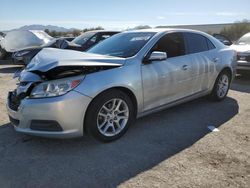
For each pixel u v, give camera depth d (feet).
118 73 13.24
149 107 14.89
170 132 14.79
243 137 14.15
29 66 13.98
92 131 12.87
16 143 13.53
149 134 14.53
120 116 13.91
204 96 20.26
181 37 16.98
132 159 12.01
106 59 13.48
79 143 13.47
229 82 20.68
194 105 19.34
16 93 13.42
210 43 19.04
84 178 10.68
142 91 14.19
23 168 11.35
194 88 17.49
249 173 10.90
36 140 13.80
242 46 30.17
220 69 19.21
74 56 13.50
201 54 17.84
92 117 12.68
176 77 15.85
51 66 12.30
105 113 13.30
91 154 12.46
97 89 12.46
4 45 50.26
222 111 18.12
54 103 11.79
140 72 14.05
